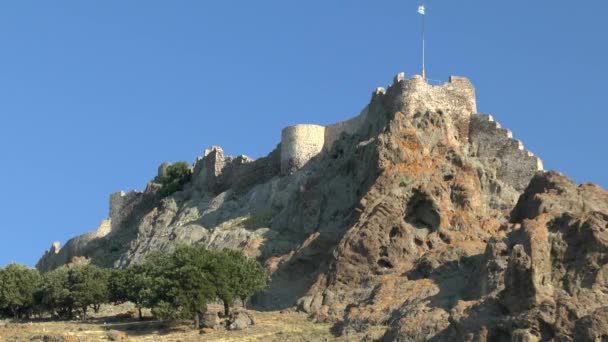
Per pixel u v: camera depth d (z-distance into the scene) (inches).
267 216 5167.3
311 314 3924.7
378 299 3742.6
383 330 3412.9
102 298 4621.1
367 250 4109.3
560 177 3929.6
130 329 4067.4
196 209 5777.6
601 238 3216.0
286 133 5472.4
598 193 3831.2
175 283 4037.9
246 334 3715.6
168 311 3986.2
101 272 4687.5
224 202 5669.3
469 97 4992.6
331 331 3629.4
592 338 2652.6
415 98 4904.0
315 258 4404.5
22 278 4768.7
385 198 4279.0
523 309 2962.6
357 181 4697.3
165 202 6082.7
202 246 4554.6
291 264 4421.8
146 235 5949.8
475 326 2933.1
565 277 3176.7
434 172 4453.7
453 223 4239.7
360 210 4350.4
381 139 4613.7
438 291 3676.2
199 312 4042.8
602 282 3110.2
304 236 4805.6
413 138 4606.3
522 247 3078.2
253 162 5772.6
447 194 4347.9
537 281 3014.3
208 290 4035.4
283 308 4210.1
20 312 4867.1
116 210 6717.5
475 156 4832.7
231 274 4143.7
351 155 4877.0
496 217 4397.1
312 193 4943.4
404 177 4387.3
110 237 6451.8
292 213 4968.0
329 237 4424.2
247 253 4771.2
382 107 5054.1
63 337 3818.9
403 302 3666.3
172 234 5487.2
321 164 5191.9
